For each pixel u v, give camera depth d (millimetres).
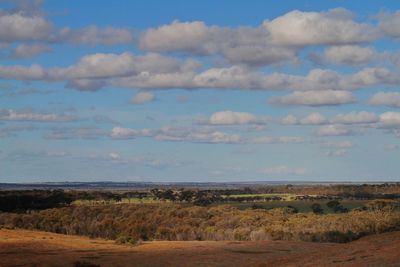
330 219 80875
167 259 46281
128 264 44156
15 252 54781
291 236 73750
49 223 93125
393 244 27891
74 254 52875
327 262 25953
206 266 40469
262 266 31375
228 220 87625
